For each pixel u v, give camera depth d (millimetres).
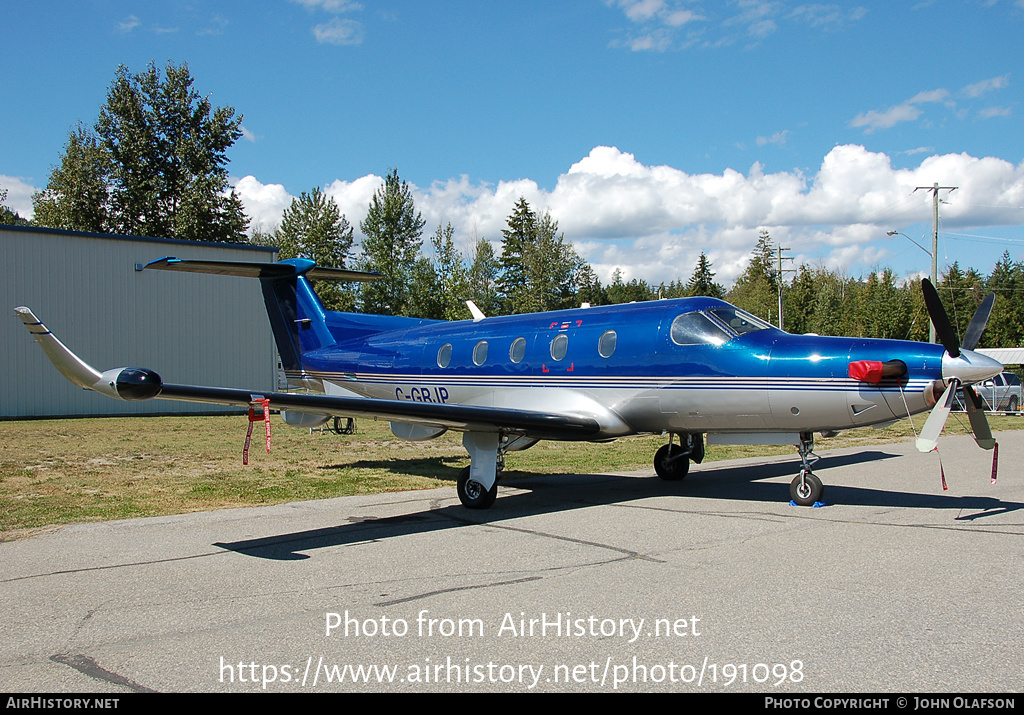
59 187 45062
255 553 6043
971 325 7324
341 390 12680
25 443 15016
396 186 56562
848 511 7676
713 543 6195
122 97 44500
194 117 46188
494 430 8289
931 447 6910
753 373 7906
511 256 65688
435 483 10188
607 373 9016
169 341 24656
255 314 26312
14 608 4570
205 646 3869
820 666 3469
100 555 6004
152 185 44531
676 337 8492
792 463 12461
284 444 15320
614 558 5711
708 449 15406
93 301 23359
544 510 8094
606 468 11867
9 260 22062
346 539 6594
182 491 9391
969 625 4000
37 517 7660
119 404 23781
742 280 84000
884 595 4574
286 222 59625
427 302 53188
